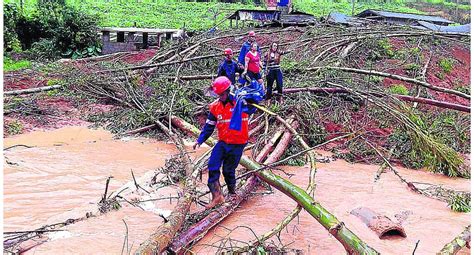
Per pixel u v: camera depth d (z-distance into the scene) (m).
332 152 10.77
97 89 13.48
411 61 17.92
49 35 22.34
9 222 6.23
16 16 22.33
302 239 6.23
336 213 7.19
